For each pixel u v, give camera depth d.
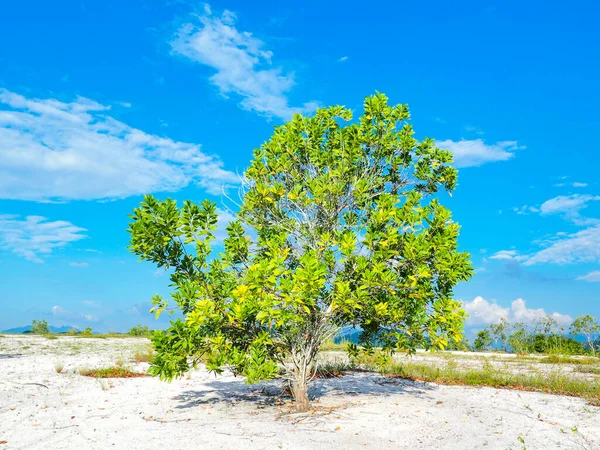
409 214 10.16
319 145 12.10
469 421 9.96
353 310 10.44
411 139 11.72
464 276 10.48
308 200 10.77
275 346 10.84
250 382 9.52
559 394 13.41
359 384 14.46
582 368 19.31
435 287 11.06
